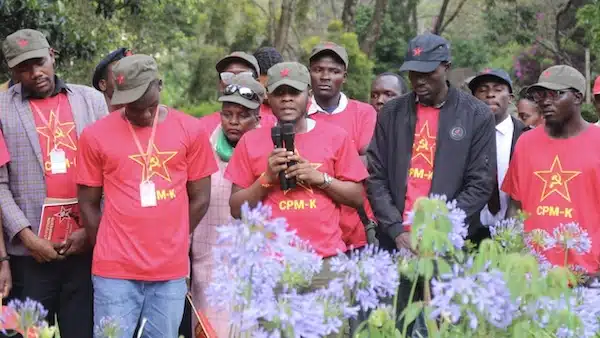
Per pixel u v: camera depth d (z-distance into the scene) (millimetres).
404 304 5332
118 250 5059
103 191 5285
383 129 5945
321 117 6445
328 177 5113
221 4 24250
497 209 6059
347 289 3379
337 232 5230
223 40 24688
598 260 5410
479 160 5742
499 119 6590
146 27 22906
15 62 5512
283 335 3135
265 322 3137
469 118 5777
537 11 30562
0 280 5535
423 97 5789
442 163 5711
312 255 3260
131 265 5051
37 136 5594
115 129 5125
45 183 5578
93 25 16531
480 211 5828
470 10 36500
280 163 5000
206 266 5773
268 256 3158
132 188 5078
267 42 25391
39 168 5582
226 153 5863
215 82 24984
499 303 3145
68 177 5609
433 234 3182
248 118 5824
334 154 5246
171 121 5227
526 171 5699
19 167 5578
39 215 5598
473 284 3104
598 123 6465
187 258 5246
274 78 5211
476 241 6016
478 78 6605
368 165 5902
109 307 5051
